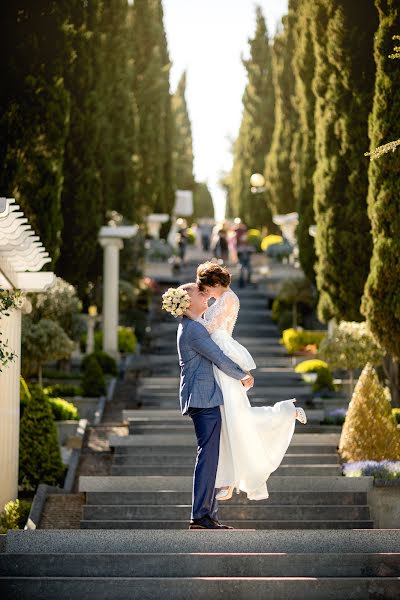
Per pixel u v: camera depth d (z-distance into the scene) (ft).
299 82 75.46
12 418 34.50
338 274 57.77
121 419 57.36
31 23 53.62
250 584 24.22
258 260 122.72
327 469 39.55
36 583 24.23
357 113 56.24
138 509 34.68
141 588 24.20
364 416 39.78
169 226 129.29
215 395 26.53
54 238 54.49
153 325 89.71
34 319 59.72
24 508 34.81
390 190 45.65
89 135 67.31
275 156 115.65
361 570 25.38
